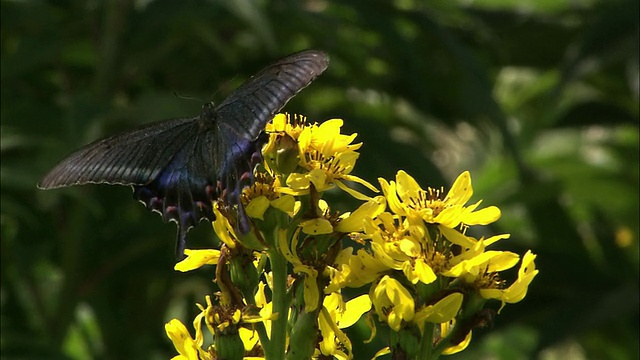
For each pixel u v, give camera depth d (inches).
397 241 57.1
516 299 57.3
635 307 85.1
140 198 57.2
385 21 80.5
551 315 85.5
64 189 70.9
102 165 57.2
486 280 57.5
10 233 83.4
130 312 85.8
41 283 87.7
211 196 56.9
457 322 57.5
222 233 57.5
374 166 80.3
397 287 56.8
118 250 78.2
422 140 94.9
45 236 79.7
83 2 79.9
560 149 107.3
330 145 57.6
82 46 84.4
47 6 80.3
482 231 85.4
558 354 101.2
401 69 83.0
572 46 90.1
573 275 87.7
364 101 93.6
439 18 89.6
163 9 75.8
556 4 99.0
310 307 57.2
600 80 96.7
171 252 81.4
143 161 57.4
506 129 84.0
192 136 57.4
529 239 95.9
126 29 78.3
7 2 76.8
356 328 74.8
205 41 81.4
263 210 57.0
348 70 88.0
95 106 72.7
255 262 58.7
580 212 101.1
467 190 57.7
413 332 57.1
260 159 56.7
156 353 87.4
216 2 71.5
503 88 112.4
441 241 57.3
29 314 83.6
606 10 86.5
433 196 57.8
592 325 84.2
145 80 87.4
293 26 81.0
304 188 57.1
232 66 85.5
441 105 94.0
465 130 106.9
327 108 91.7
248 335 58.6
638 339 87.5
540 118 95.0
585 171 96.6
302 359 57.4
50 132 72.1
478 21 90.7
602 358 96.7
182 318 91.2
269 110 56.4
